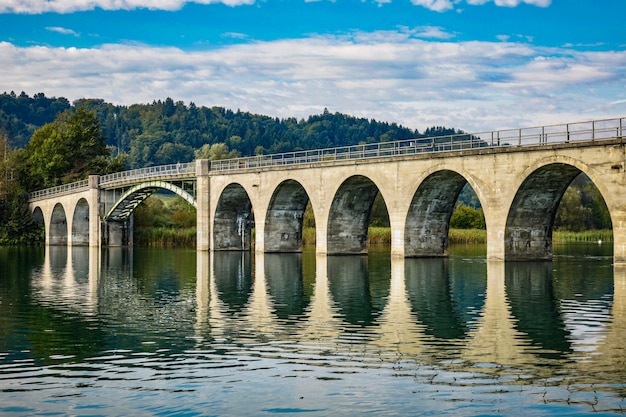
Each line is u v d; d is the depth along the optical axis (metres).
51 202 118.06
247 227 85.62
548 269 49.25
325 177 67.69
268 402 17.84
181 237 107.69
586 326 26.44
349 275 47.94
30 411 17.36
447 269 51.03
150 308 32.75
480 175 53.66
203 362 21.62
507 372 19.89
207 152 164.62
